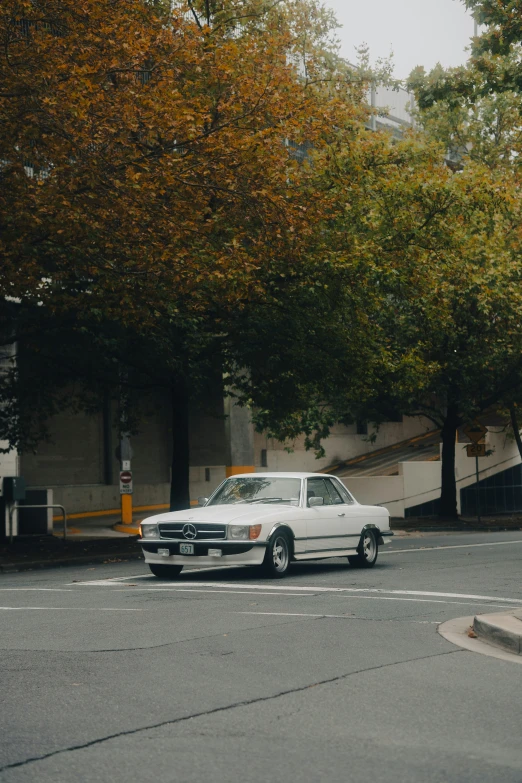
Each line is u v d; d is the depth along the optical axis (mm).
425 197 26453
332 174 23078
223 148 17734
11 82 15906
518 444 38906
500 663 8219
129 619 10695
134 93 16422
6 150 16656
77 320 21844
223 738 5699
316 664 8094
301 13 24266
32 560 19844
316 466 45938
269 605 11930
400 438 50406
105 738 5688
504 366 32875
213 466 42719
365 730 5902
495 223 30578
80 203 17094
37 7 16016
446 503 36250
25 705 6539
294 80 21844
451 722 6121
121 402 25734
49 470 36219
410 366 27688
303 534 15625
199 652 8625
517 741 5684
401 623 10516
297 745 5555
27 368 23891
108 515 37938
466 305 31438
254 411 35531
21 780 4871
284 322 22875
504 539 27297
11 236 17438
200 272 19438
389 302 29484
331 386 25328
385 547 23547
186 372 23125
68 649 8773
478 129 37938
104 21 16469
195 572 16484
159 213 17609
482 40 19328
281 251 20000
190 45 17922
